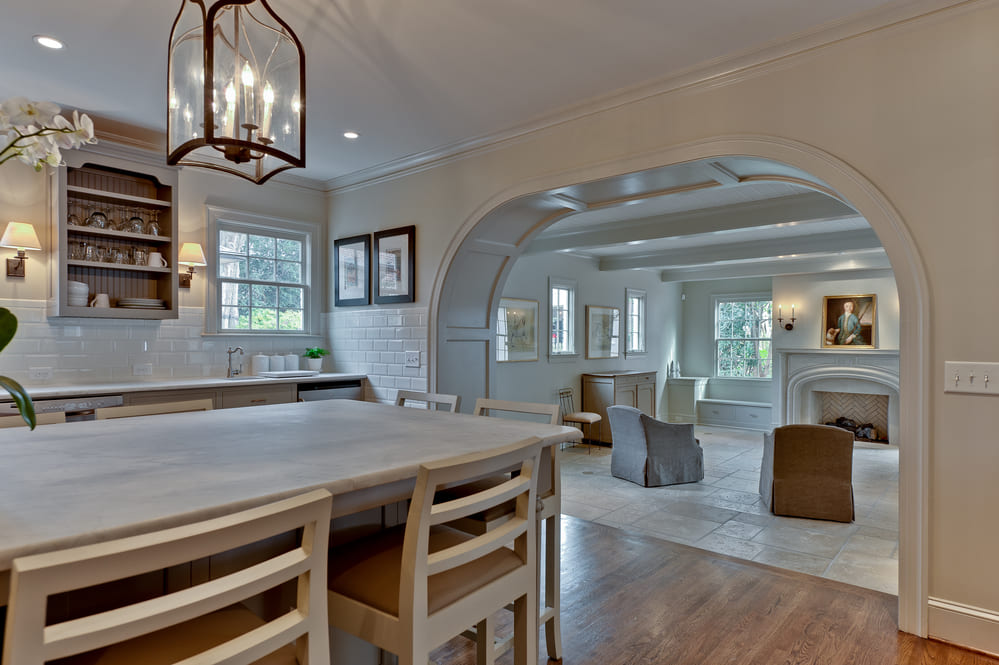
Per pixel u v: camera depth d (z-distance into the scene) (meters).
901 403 2.31
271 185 4.63
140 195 3.87
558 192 3.62
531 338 7.16
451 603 1.26
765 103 2.66
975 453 2.15
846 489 4.14
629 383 8.01
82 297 3.50
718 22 2.42
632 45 2.60
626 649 2.14
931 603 2.22
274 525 0.85
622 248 7.27
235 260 4.45
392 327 4.41
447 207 4.03
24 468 1.25
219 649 0.83
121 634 0.70
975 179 2.16
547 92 3.09
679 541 3.73
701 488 5.19
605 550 3.21
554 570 2.05
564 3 2.27
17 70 2.82
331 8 2.29
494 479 1.88
